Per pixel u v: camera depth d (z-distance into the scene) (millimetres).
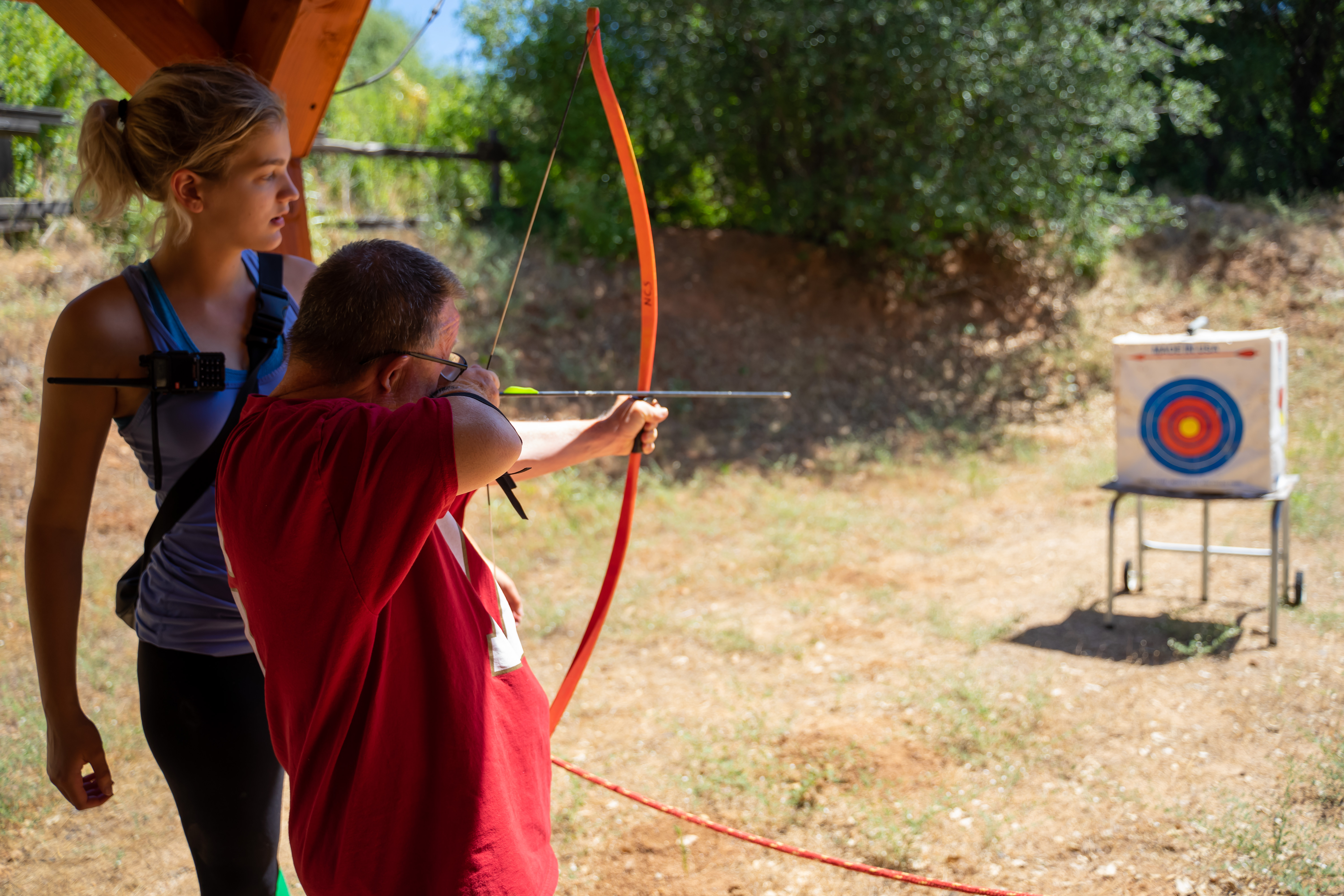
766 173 8828
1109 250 9625
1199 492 3959
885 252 8930
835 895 2420
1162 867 2469
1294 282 9602
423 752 1202
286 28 2115
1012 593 4676
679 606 4570
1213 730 3191
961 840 2619
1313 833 2566
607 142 8266
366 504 1095
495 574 1746
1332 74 10984
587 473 6363
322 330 1200
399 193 8234
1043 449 7508
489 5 8297
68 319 1486
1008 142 8297
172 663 1551
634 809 2828
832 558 5199
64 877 2459
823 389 8125
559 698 2191
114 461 5094
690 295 8406
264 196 1561
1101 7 8219
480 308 7391
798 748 3145
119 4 2006
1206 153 11688
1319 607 4223
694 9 7871
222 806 1598
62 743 1536
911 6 7625
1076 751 3080
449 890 1175
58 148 5676
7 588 4094
